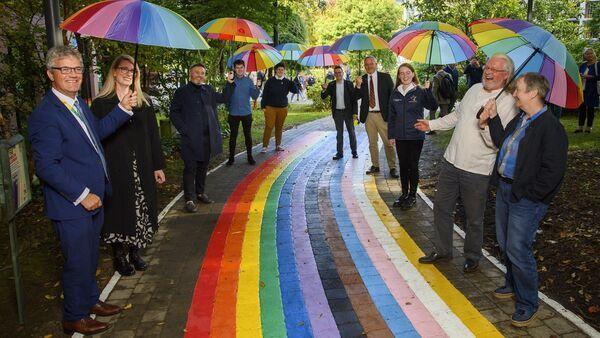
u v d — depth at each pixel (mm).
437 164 9641
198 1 12836
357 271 4867
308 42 34219
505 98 4227
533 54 3873
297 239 5773
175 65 12039
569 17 19672
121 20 3756
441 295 4336
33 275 4965
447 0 17984
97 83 11164
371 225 6242
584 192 6945
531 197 3604
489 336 3668
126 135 4379
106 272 4922
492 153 4441
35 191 7434
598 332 3672
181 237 5855
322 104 22062
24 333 3842
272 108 11195
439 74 12781
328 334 3725
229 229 6133
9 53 7691
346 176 8945
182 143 6797
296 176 8992
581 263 4828
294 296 4348
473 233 4656
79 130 3494
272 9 13828
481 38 4453
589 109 11336
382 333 3738
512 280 4199
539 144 3578
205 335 3732
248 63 10633
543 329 3744
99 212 3779
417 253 5309
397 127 6664
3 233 6172
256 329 3809
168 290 4496
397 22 31688
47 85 7895
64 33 7719
